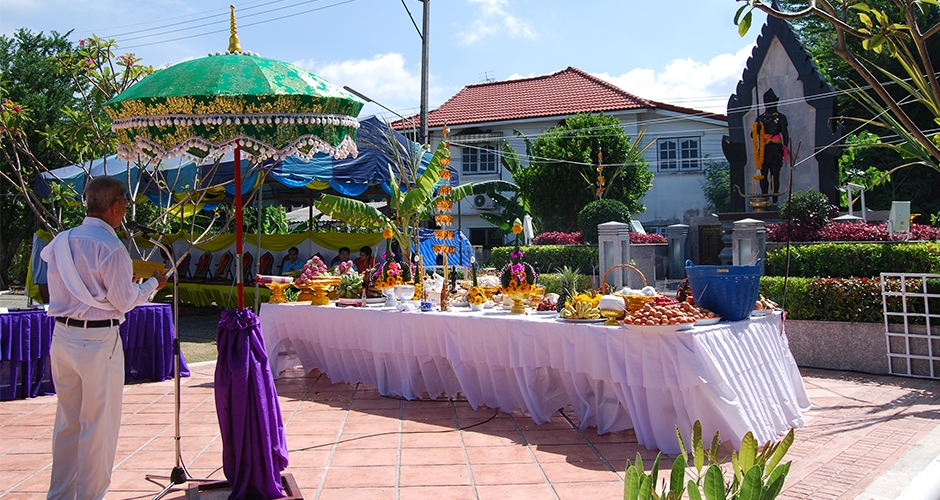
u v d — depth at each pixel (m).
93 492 3.79
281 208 22.83
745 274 5.17
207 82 4.14
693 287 5.37
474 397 6.26
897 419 5.54
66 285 3.71
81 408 3.80
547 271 17.09
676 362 4.68
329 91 4.46
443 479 4.39
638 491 2.57
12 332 6.99
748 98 16.64
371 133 12.55
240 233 4.23
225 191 13.84
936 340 7.05
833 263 9.03
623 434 5.33
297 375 8.09
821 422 5.53
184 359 8.82
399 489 4.23
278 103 4.20
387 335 6.81
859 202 21.64
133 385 7.58
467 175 27.20
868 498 3.83
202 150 4.60
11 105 9.13
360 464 4.72
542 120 26.12
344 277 7.64
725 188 24.23
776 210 14.24
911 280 7.29
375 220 11.88
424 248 13.51
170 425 5.89
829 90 15.44
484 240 26.69
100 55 9.21
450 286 7.39
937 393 6.43
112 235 3.90
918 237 11.15
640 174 22.31
